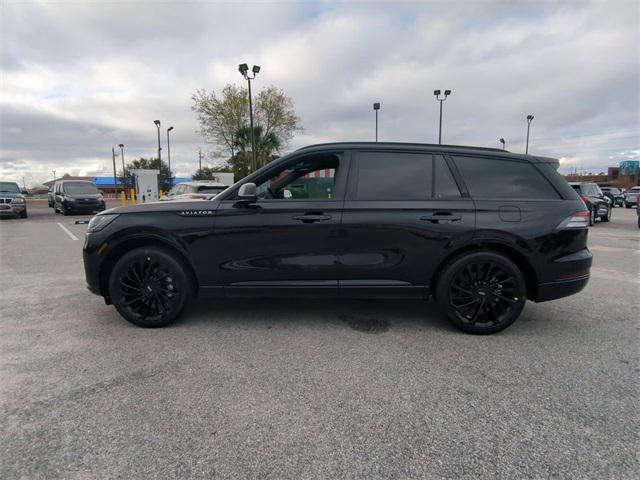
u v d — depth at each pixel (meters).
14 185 18.33
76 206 19.42
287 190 3.79
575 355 3.22
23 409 2.41
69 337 3.56
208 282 3.72
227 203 3.69
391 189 3.67
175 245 3.66
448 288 3.64
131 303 3.77
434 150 3.79
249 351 3.27
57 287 5.33
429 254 3.61
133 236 3.69
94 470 1.91
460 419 2.33
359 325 3.89
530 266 3.61
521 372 2.92
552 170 3.78
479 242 3.58
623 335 3.66
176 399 2.54
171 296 3.76
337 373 2.89
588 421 2.31
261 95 31.88
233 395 2.59
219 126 31.52
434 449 2.07
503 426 2.27
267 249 3.65
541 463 1.97
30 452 2.03
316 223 3.59
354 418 2.34
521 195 3.68
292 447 2.08
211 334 3.65
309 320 4.04
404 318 4.11
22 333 3.65
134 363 3.05
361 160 3.75
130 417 2.34
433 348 3.35
